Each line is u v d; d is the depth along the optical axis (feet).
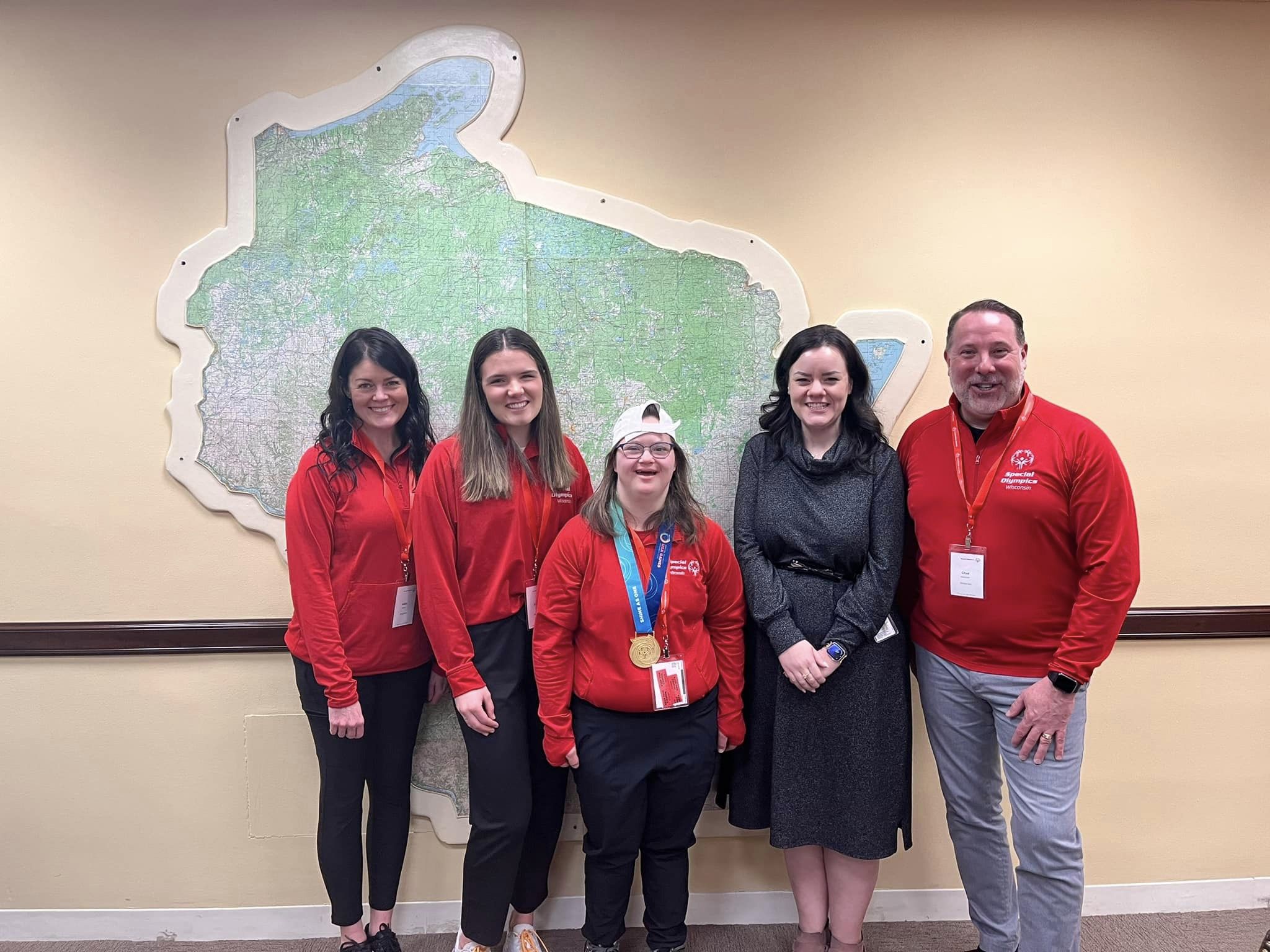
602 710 5.54
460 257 6.59
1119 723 6.97
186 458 6.54
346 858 5.96
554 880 6.84
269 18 6.48
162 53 6.46
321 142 6.51
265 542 6.65
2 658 6.63
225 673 6.69
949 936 6.71
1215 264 6.77
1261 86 6.74
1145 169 6.73
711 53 6.60
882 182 6.68
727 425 6.72
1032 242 6.72
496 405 5.43
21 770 6.70
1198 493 6.86
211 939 6.79
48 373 6.53
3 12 6.43
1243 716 6.98
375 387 5.60
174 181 6.50
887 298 6.71
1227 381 6.81
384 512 5.71
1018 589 5.32
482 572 5.57
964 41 6.64
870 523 5.62
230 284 6.50
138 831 6.75
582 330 6.64
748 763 5.94
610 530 5.46
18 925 6.76
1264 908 7.00
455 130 6.55
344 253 6.54
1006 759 5.53
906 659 5.74
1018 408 5.34
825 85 6.64
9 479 6.57
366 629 5.74
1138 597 6.89
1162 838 7.02
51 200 6.48
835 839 5.64
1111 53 6.68
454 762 6.71
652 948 5.90
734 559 5.82
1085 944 6.59
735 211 6.66
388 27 6.51
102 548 6.61
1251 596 6.91
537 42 6.55
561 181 6.60
